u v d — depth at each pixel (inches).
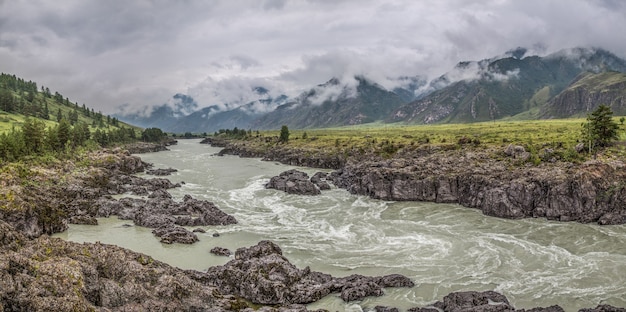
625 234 3358.8
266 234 3440.0
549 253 2935.5
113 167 6702.8
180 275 2044.8
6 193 3132.4
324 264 2760.8
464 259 2829.7
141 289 1795.0
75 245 2036.2
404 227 3644.2
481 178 4399.6
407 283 2391.7
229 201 4731.8
